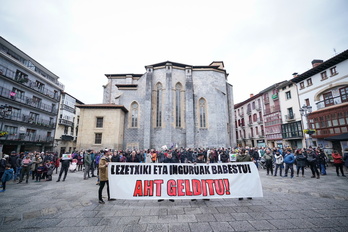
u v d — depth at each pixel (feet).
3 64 75.56
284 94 91.20
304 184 27.07
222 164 19.49
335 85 63.87
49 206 17.07
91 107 76.38
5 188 25.73
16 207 16.85
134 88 90.27
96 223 13.23
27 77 88.74
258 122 112.88
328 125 64.75
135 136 84.23
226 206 17.22
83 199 19.72
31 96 90.53
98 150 72.69
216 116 86.58
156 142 81.41
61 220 13.87
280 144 93.20
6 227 12.61
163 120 82.94
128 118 86.12
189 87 86.02
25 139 84.17
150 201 19.16
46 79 100.42
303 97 78.79
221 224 12.87
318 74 71.51
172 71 89.10
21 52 85.25
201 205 17.61
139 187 18.20
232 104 101.96
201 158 20.61
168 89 83.20
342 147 59.11
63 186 27.43
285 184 27.20
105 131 74.69
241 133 135.64
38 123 92.27
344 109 59.36
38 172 32.32
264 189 24.11
